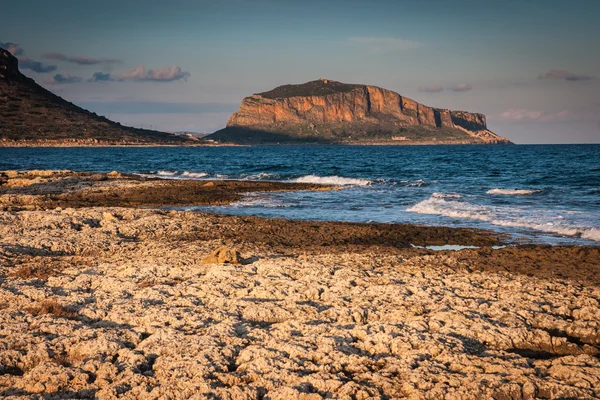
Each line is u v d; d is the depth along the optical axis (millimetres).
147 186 36562
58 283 12242
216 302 10781
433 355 8438
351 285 12031
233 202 30984
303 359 8266
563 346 9016
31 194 32656
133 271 13172
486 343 9023
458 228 21500
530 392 7199
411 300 10883
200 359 8102
